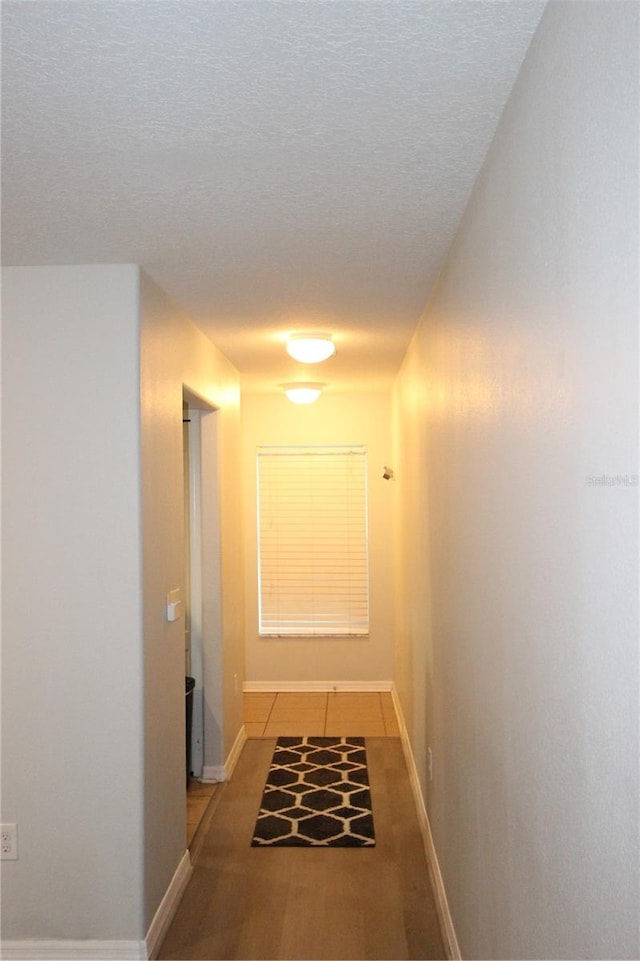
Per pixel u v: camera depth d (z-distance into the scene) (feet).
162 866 10.53
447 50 5.14
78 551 9.72
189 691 15.69
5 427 9.80
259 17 4.76
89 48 5.08
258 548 23.31
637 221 3.18
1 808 9.66
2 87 5.57
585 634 4.00
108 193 7.58
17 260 9.64
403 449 17.49
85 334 9.81
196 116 6.03
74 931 9.57
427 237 8.90
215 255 9.51
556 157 4.42
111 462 9.75
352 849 12.73
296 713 20.99
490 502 6.70
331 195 7.68
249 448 23.27
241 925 10.48
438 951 9.82
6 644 9.73
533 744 5.21
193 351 13.16
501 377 6.14
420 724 13.88
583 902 4.10
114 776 9.64
